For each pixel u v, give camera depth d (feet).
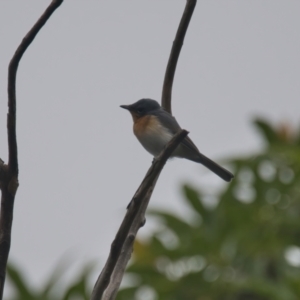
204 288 37.70
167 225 41.27
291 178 41.22
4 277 21.24
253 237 38.86
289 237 38.88
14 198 21.80
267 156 41.65
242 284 35.78
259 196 40.70
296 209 39.96
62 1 22.17
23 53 21.85
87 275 34.30
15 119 21.85
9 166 21.77
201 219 41.19
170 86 34.50
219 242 39.34
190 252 39.55
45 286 34.78
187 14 32.53
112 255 22.33
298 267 37.78
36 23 21.99
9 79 21.83
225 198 40.73
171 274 39.37
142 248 40.27
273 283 36.32
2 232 21.49
